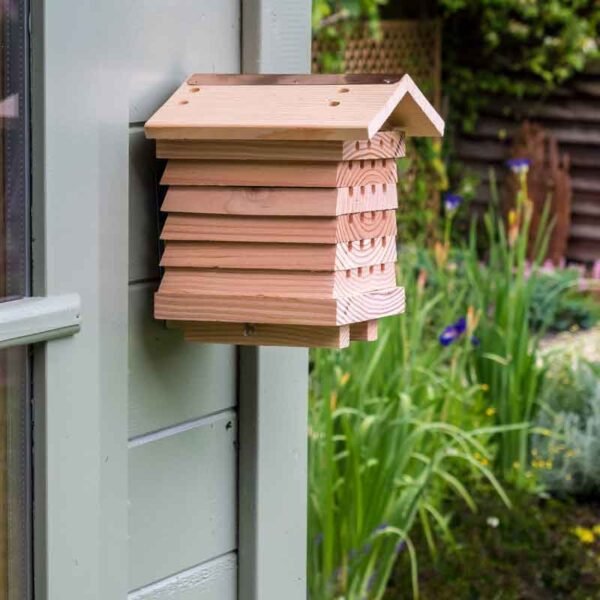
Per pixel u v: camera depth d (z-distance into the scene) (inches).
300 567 96.1
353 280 78.0
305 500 96.2
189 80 81.9
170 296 77.9
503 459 224.1
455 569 186.1
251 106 77.4
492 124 436.8
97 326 76.6
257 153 76.0
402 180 409.7
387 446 171.2
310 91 77.7
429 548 189.9
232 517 91.1
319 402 186.4
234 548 91.7
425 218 415.2
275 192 76.0
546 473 221.9
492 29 419.8
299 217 75.6
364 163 77.9
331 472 164.7
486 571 186.5
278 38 89.7
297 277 75.8
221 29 86.5
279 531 93.3
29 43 71.7
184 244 78.0
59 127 72.9
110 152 77.3
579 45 415.2
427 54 420.8
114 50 77.3
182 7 83.0
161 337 83.6
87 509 76.7
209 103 78.8
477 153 439.2
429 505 188.2
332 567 167.2
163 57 81.7
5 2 70.6
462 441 193.9
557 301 364.5
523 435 222.4
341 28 373.1
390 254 81.9
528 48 422.0
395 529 167.6
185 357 85.6
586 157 425.1
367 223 78.8
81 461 76.0
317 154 74.8
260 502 91.0
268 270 76.3
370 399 190.9
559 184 418.6
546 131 428.1
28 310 70.6
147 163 81.4
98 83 75.9
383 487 169.2
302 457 95.5
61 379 74.1
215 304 77.0
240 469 90.9
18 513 73.5
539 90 423.5
